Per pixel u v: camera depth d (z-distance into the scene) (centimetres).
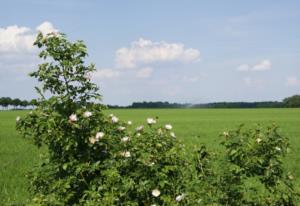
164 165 617
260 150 627
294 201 645
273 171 625
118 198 585
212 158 643
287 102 14500
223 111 9756
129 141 640
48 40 652
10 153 2005
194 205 588
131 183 592
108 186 596
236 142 628
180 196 583
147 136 652
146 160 608
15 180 1252
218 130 3619
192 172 622
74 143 616
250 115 7081
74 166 616
